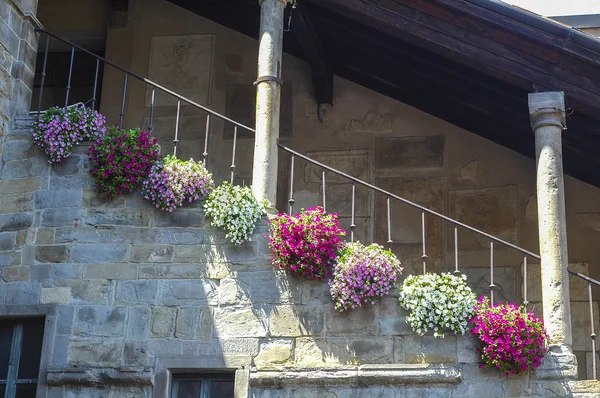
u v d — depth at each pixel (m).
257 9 12.58
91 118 10.41
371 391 9.19
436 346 9.26
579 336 11.70
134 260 9.90
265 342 9.48
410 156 12.51
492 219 12.16
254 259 9.73
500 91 11.38
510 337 8.98
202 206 9.98
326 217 9.75
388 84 12.54
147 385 9.49
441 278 9.45
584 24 12.74
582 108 10.31
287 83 12.96
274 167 10.12
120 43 13.40
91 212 10.09
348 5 10.55
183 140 12.92
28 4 10.98
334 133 12.72
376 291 9.39
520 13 9.91
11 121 10.57
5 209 10.27
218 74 13.12
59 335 9.73
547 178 9.85
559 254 9.56
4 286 9.99
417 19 10.40
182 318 9.66
